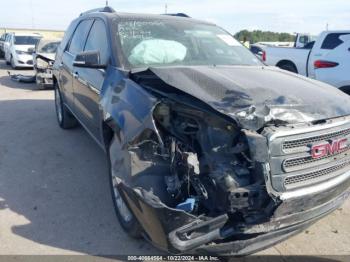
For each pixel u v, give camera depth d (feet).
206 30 16.58
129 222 11.09
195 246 8.84
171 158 9.38
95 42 16.10
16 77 45.27
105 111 11.71
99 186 15.20
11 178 15.89
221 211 8.87
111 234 11.83
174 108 9.95
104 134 12.60
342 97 11.46
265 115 9.11
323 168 9.78
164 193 9.14
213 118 9.32
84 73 16.06
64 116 22.44
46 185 15.24
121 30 14.61
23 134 22.26
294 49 36.68
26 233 11.80
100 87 13.69
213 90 10.07
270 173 8.86
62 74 20.89
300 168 9.32
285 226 9.43
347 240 11.69
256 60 16.03
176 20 16.47
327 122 9.80
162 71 11.42
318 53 30.19
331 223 12.66
